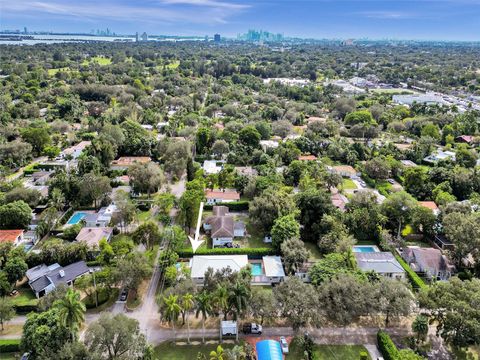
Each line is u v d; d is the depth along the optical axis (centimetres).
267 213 9400
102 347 5231
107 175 13000
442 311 6047
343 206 10462
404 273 7900
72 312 5412
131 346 5300
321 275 7000
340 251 7981
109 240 9144
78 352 5028
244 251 8588
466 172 11956
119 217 9394
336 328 6500
